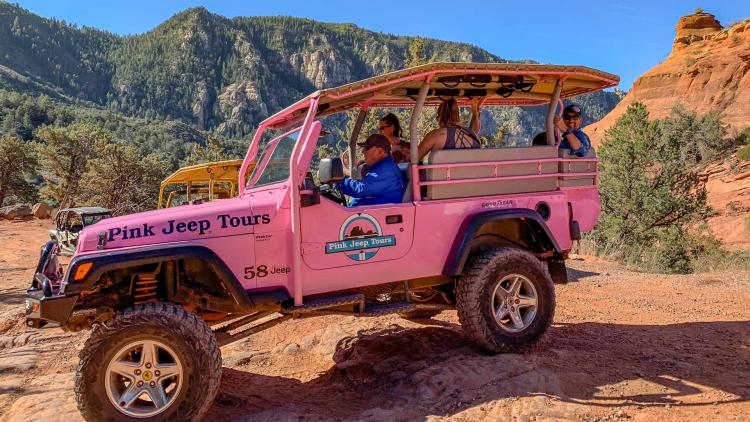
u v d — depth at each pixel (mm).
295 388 4828
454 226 4863
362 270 4562
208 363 3711
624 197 26828
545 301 4969
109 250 3826
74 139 54812
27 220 30219
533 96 6285
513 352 4832
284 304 4395
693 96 106875
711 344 5305
